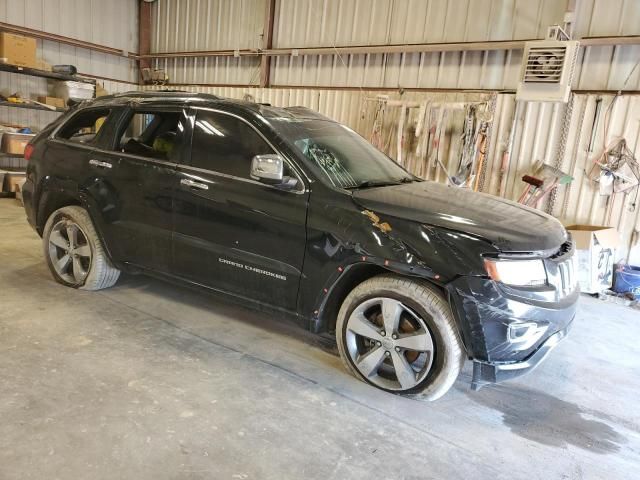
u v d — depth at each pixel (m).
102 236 3.79
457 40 7.19
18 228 6.24
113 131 3.75
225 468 2.11
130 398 2.56
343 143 3.58
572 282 2.89
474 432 2.57
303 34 8.87
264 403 2.65
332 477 2.12
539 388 3.16
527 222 2.84
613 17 6.02
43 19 9.67
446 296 2.64
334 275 2.83
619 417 2.88
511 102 6.63
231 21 9.95
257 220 3.04
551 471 2.31
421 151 7.24
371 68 8.11
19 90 9.42
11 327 3.29
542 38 6.52
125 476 2.00
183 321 3.66
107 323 3.50
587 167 6.21
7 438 2.17
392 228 2.68
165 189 3.39
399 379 2.78
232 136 3.25
